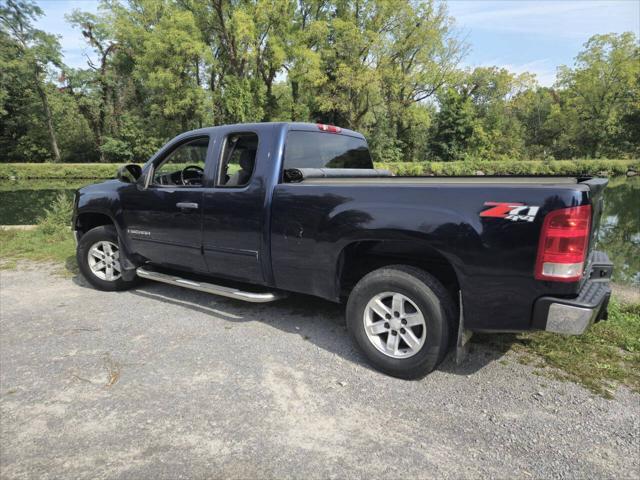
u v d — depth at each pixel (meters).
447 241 2.66
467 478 2.06
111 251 4.97
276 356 3.36
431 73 35.44
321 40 34.12
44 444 2.34
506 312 2.59
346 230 3.04
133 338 3.71
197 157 4.29
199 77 39.19
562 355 3.30
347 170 4.09
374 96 35.50
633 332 3.68
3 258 6.71
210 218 3.87
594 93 53.84
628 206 15.84
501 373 3.07
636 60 51.66
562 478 2.06
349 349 3.49
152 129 42.56
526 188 2.46
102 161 43.78
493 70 47.81
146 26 39.06
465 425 2.48
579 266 2.41
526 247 2.45
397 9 32.91
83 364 3.24
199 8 35.53
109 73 42.28
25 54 39.53
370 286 3.04
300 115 38.28
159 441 2.35
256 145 3.78
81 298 4.81
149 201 4.38
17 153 43.88
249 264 3.71
